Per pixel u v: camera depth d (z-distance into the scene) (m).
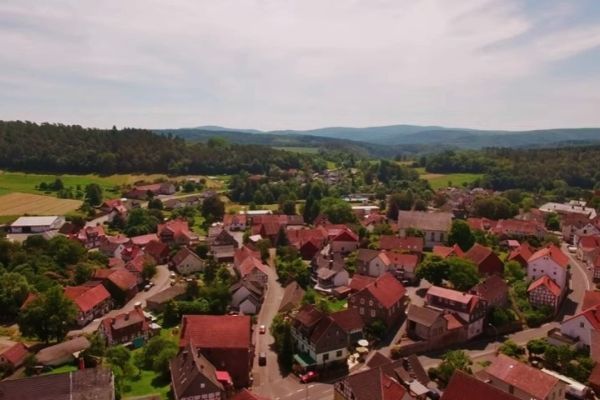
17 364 86.31
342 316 94.81
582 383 79.69
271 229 178.75
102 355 85.44
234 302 114.50
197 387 69.25
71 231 181.75
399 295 106.69
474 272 116.94
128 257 158.75
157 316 113.12
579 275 137.62
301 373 83.25
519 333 101.75
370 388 67.56
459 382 63.44
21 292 113.06
